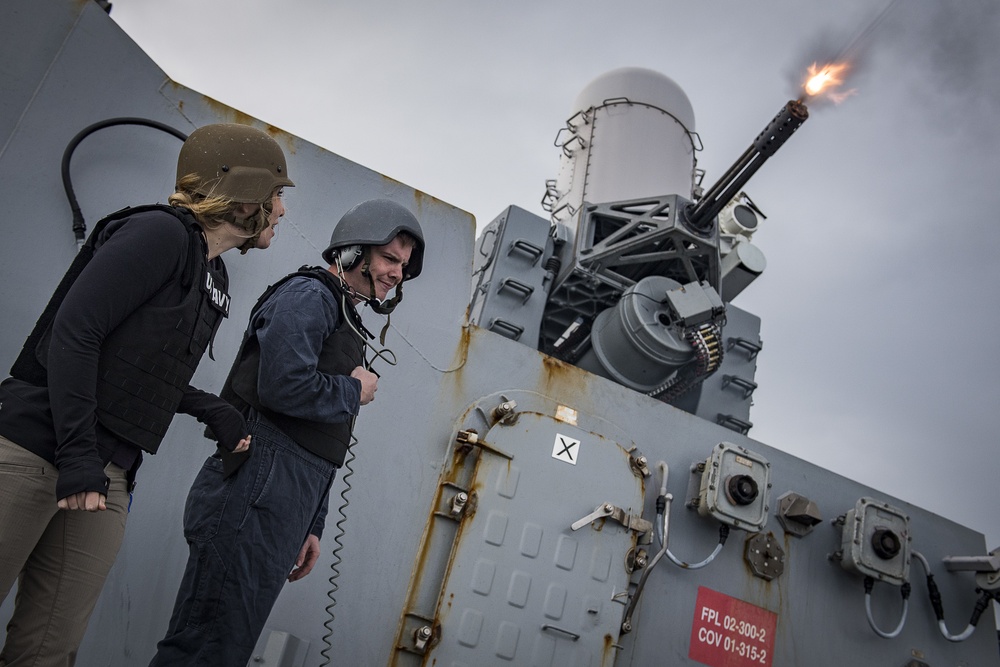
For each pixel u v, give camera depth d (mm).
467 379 4492
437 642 3848
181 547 3574
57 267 3684
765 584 4980
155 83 4168
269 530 2252
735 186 5801
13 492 1870
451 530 4113
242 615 2189
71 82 3928
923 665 5195
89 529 2041
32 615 2000
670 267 6641
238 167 2352
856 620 5160
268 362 2279
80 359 1886
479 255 6586
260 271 4129
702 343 5703
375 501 4055
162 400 2092
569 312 6676
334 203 4418
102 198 3859
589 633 4148
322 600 3789
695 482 4945
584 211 6574
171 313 2111
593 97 7969
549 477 4344
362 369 2574
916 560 5523
